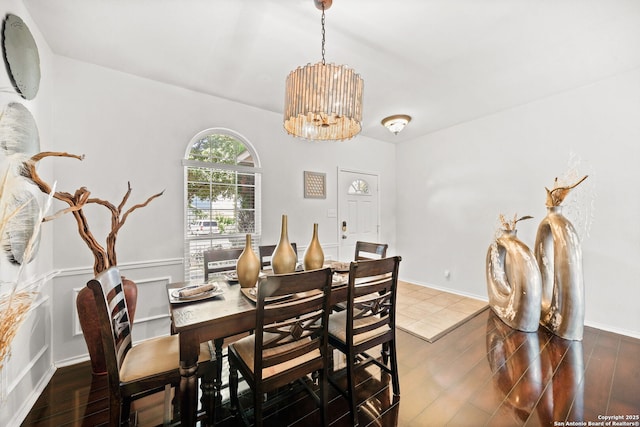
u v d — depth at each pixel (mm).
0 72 1391
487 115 3529
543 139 3033
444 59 2277
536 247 2744
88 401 1687
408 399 1682
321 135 2137
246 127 3100
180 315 1304
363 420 1517
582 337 2412
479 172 3635
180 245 2660
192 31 1907
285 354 1304
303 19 1795
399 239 4777
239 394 1771
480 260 3641
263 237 3199
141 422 1527
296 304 1291
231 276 1971
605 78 2590
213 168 2877
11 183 1233
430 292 3971
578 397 1660
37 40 1828
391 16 1770
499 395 1701
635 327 2447
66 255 2137
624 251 2506
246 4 1664
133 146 2439
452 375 1920
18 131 1544
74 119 2184
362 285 1562
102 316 1129
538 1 1644
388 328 1735
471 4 1669
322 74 1664
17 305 1236
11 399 1460
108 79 2338
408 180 4625
